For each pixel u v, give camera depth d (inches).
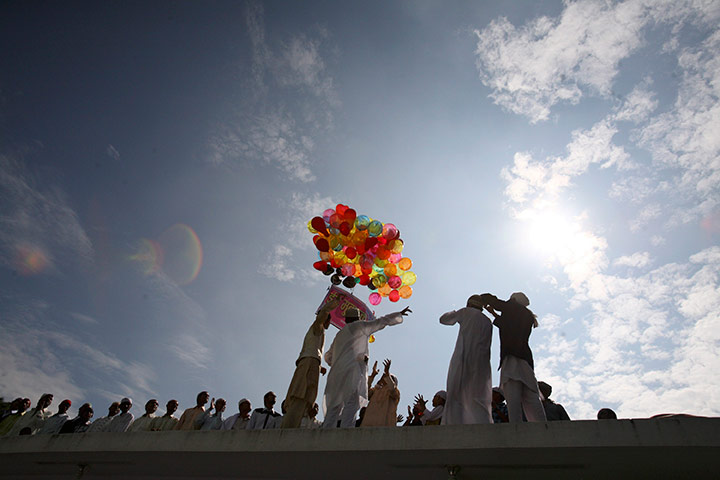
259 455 203.9
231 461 215.6
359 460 195.3
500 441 169.5
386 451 183.2
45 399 305.7
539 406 202.1
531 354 216.2
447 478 196.4
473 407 211.2
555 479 187.2
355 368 243.0
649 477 176.2
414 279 339.6
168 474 241.3
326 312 265.9
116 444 223.1
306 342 253.3
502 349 217.9
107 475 251.1
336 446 190.2
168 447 213.9
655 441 154.6
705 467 164.6
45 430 280.4
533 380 206.5
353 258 319.3
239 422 277.3
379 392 239.6
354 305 318.3
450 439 176.2
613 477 181.3
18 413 297.6
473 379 216.1
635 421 160.2
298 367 245.1
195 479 240.4
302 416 229.6
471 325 231.0
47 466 252.1
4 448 241.3
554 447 163.0
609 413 216.1
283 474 221.9
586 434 161.9
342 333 256.1
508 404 202.2
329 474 213.5
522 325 222.2
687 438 152.4
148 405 306.3
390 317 262.5
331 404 234.2
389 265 326.6
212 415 292.2
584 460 171.8
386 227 326.0
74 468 249.0
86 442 229.0
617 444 157.1
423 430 182.2
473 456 177.8
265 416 271.4
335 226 322.3
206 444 209.6
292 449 195.8
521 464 180.2
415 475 200.5
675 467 167.8
